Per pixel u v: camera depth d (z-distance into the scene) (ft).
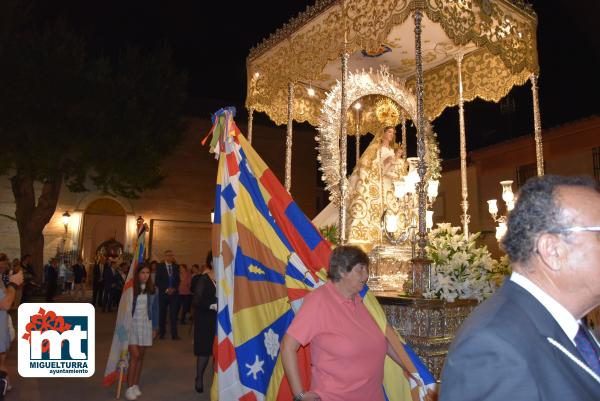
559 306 4.34
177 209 74.84
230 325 12.04
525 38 21.94
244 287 12.37
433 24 22.79
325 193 88.79
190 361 27.71
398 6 18.25
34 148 50.83
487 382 3.89
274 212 13.05
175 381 22.81
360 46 19.80
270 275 12.48
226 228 12.93
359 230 23.34
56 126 50.83
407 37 24.34
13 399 19.47
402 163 25.22
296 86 30.78
